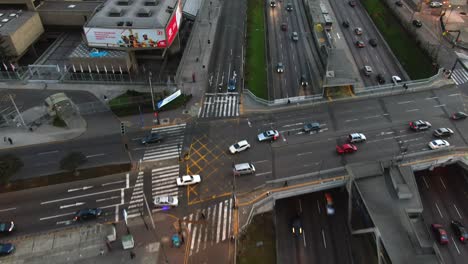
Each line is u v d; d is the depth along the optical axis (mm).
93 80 106938
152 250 66875
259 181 78500
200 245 67625
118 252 66625
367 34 134875
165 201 73250
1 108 97188
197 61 116375
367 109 97000
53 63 112438
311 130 90312
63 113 93938
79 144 87562
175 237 67750
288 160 83312
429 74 111938
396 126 91750
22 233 69875
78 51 107812
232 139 88750
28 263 65438
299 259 70500
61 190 77375
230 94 102750
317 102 99125
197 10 139125
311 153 84875
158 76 109625
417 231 69438
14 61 110438
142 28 102438
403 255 63438
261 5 152750
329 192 82500
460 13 146000
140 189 77375
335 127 91625
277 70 114000
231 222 71188
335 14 146750
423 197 81250
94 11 111000
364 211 71375
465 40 127625
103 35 104188
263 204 74000
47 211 73562
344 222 77250
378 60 121000
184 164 82438
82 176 79938
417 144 86625
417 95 101625
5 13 115938
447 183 83938
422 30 134125
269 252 69375
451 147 84125
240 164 79875
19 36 109062
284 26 136500
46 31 125500
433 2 149625
